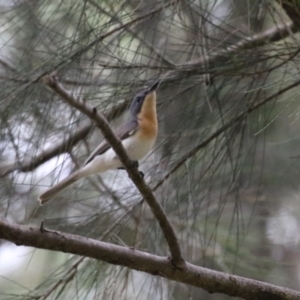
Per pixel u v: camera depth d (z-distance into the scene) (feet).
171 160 25.18
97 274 24.08
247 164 29.91
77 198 27.35
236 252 25.53
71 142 24.20
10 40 25.23
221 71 23.40
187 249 25.71
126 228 25.49
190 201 25.41
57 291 24.81
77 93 23.25
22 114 23.82
